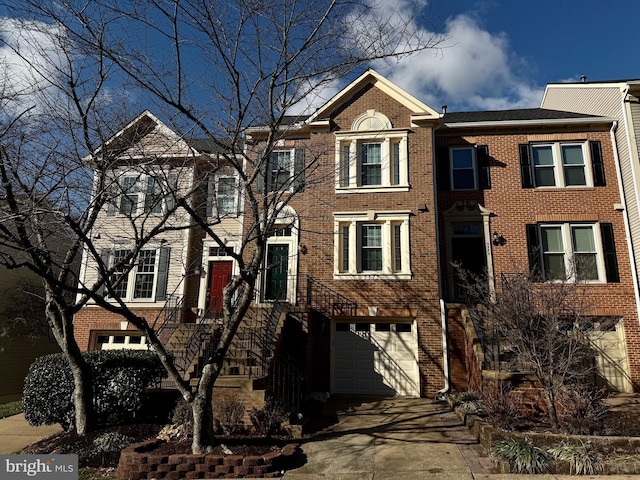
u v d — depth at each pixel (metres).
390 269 13.63
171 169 10.62
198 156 11.12
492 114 17.28
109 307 7.46
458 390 12.38
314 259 14.04
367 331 13.55
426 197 14.00
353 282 13.66
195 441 7.53
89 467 7.63
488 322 11.38
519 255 14.15
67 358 9.09
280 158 14.65
